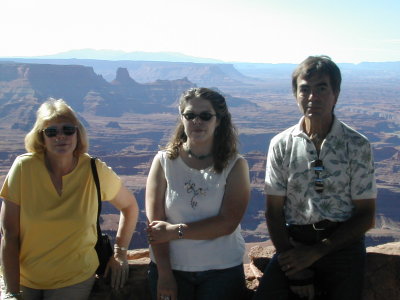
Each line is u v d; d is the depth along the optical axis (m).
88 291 1.86
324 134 1.77
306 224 1.80
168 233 1.79
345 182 1.74
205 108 1.78
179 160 1.85
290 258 1.75
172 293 1.79
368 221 1.74
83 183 1.80
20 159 1.78
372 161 1.74
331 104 1.74
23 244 1.78
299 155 1.76
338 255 1.78
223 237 1.83
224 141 1.83
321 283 1.81
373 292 1.82
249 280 2.05
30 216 1.74
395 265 1.83
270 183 1.83
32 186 1.76
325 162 1.74
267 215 1.86
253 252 2.17
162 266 1.81
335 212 1.76
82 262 1.81
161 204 1.88
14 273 1.77
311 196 1.76
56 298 1.79
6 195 1.76
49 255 1.77
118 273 1.91
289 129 1.85
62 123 1.75
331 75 1.71
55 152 1.75
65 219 1.75
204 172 1.82
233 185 1.82
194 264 1.82
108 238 1.97
